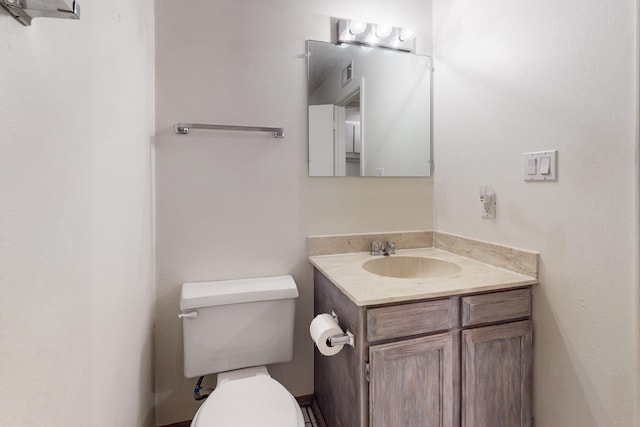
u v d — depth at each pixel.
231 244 1.54
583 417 1.05
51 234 0.59
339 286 1.19
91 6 0.76
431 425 1.11
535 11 1.18
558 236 1.12
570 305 1.09
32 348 0.53
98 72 0.80
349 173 1.69
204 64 1.48
